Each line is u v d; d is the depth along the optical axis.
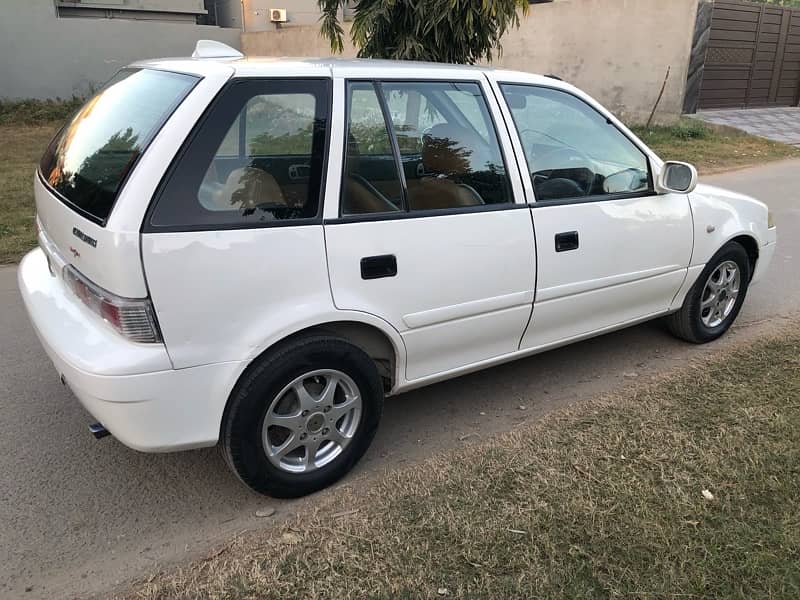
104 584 2.35
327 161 2.63
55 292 2.85
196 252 2.35
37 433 3.28
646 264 3.75
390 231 2.78
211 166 2.40
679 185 3.66
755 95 16.27
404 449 3.19
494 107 3.15
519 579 2.32
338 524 2.62
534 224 3.21
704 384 3.71
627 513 2.64
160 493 2.86
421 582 2.31
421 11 5.13
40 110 15.62
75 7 17.83
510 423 3.40
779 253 6.30
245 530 2.62
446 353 3.15
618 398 3.60
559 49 15.27
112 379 2.31
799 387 3.65
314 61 2.77
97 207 2.38
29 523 2.66
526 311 3.31
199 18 21.89
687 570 2.35
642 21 13.89
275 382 2.58
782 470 2.91
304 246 2.57
